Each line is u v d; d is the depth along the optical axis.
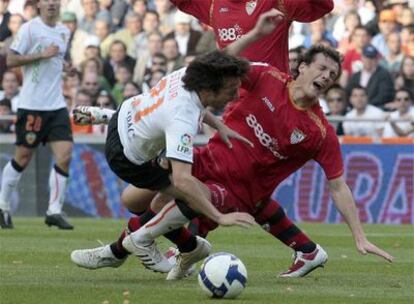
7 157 60.06
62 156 47.28
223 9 32.69
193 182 23.80
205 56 23.98
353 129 59.12
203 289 23.47
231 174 27.55
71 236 42.88
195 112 24.09
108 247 27.55
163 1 72.75
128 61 68.94
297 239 29.08
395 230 50.25
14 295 23.75
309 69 26.69
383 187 57.25
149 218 27.19
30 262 32.00
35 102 46.81
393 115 62.06
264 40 31.75
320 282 27.78
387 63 67.06
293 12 31.86
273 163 27.59
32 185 60.41
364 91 61.12
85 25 73.62
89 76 66.81
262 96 27.23
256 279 28.28
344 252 37.78
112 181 59.78
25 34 46.38
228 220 23.53
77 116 27.67
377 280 28.47
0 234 43.69
